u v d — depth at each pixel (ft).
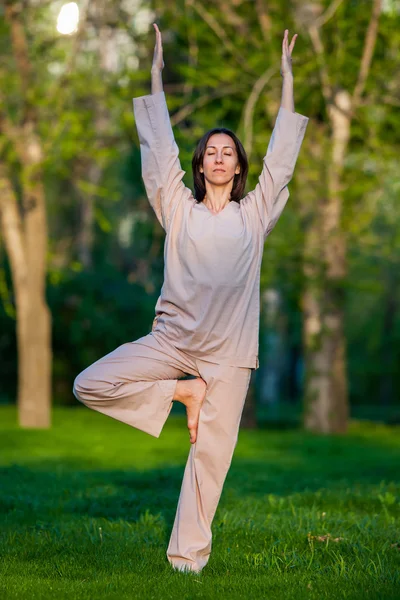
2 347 135.74
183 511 24.23
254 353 23.95
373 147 80.43
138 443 74.13
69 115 76.89
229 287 23.49
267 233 24.82
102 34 81.56
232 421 23.82
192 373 24.32
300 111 82.69
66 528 31.58
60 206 146.82
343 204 85.81
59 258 133.08
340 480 48.37
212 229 23.68
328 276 89.92
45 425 89.25
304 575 24.09
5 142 82.58
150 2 82.12
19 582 23.16
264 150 74.69
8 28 83.46
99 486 43.37
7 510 36.50
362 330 214.90
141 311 133.80
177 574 23.73
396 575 23.84
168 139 24.75
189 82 78.18
